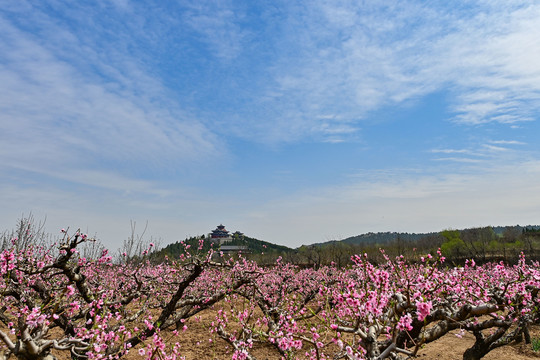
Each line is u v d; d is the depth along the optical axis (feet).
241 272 32.71
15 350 14.66
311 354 19.20
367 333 16.46
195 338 38.60
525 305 23.57
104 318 22.07
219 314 25.39
